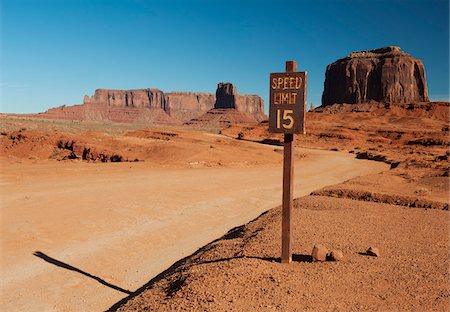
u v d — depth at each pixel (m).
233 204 21.89
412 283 7.79
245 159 44.91
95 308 9.33
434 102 137.75
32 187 24.12
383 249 10.12
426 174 26.75
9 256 12.90
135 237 15.34
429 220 13.66
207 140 77.81
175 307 6.99
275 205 21.94
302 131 8.69
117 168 34.25
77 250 13.71
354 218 13.88
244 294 7.26
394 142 89.50
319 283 7.78
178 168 36.44
